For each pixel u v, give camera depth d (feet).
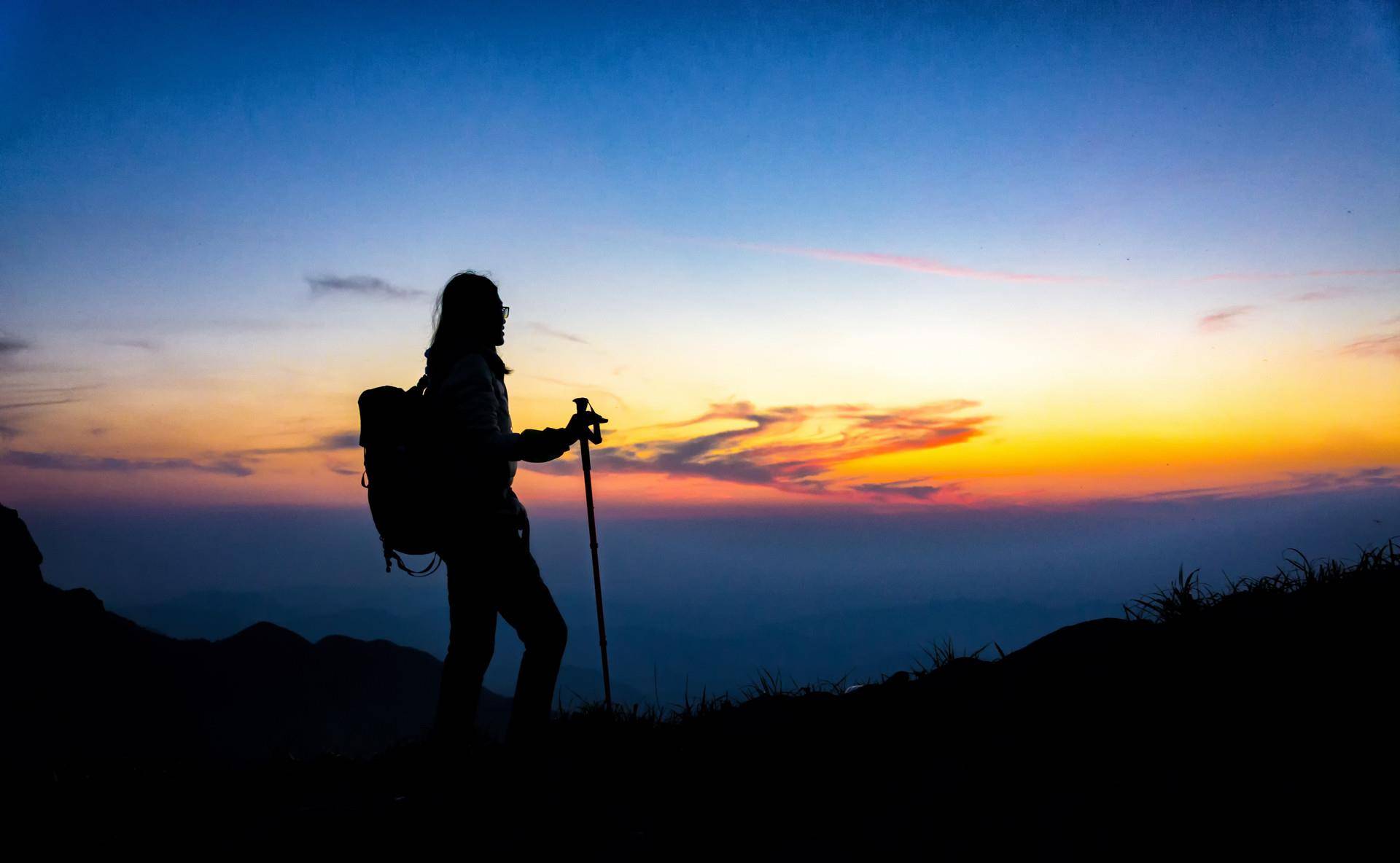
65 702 135.54
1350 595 12.31
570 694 17.17
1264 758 9.14
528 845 11.12
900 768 11.78
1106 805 9.00
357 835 11.98
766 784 12.18
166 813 14.24
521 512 13.83
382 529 13.28
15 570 153.89
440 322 14.03
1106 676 12.41
